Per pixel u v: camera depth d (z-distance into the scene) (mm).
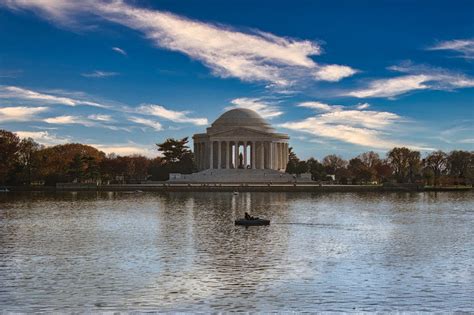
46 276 62094
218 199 186375
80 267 66875
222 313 49094
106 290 56469
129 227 105125
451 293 55594
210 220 116875
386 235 94438
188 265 68000
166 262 69875
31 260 71375
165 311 49938
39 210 142750
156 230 100500
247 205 158750
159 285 58281
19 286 57875
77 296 54438
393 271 64562
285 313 48812
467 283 59188
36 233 96938
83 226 107188
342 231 99438
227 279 60656
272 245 83125
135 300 53156
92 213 134375
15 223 112375
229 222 113000
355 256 73938
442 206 160625
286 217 124000
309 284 58625
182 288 57125
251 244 84000
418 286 58000
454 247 81625
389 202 176750
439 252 77312
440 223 113625
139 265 68000
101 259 71938
